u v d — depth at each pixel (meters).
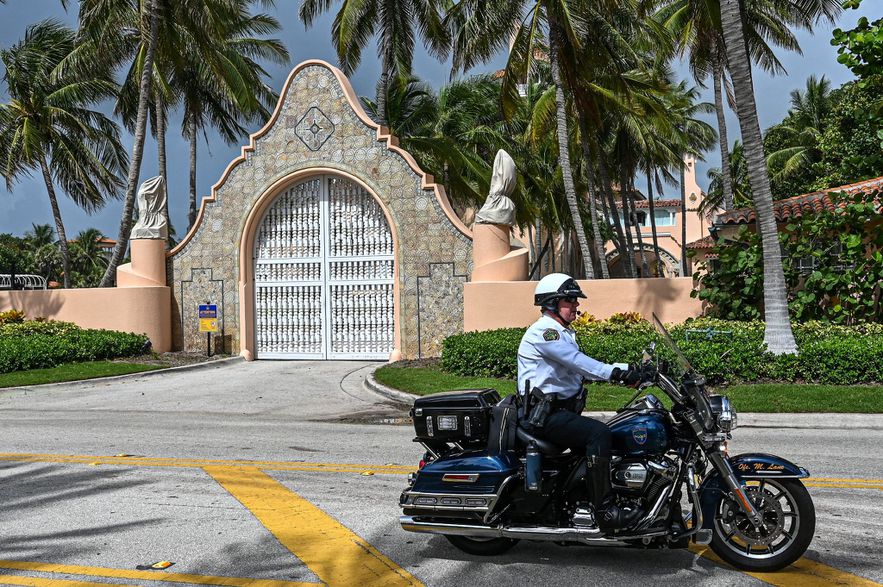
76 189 31.84
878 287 16.44
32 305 22.89
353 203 21.34
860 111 18.16
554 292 5.26
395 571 5.09
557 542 5.07
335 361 21.11
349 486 7.52
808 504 4.88
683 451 4.99
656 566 5.12
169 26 24.33
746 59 14.23
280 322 21.83
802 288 17.55
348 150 20.97
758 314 17.23
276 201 21.94
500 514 5.11
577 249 50.25
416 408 5.50
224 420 12.53
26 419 12.69
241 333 21.69
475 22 20.84
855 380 13.41
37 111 29.39
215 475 8.06
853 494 6.88
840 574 4.88
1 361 18.05
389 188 20.62
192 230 22.19
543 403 5.04
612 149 34.88
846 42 14.44
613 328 17.39
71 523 6.30
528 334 5.27
